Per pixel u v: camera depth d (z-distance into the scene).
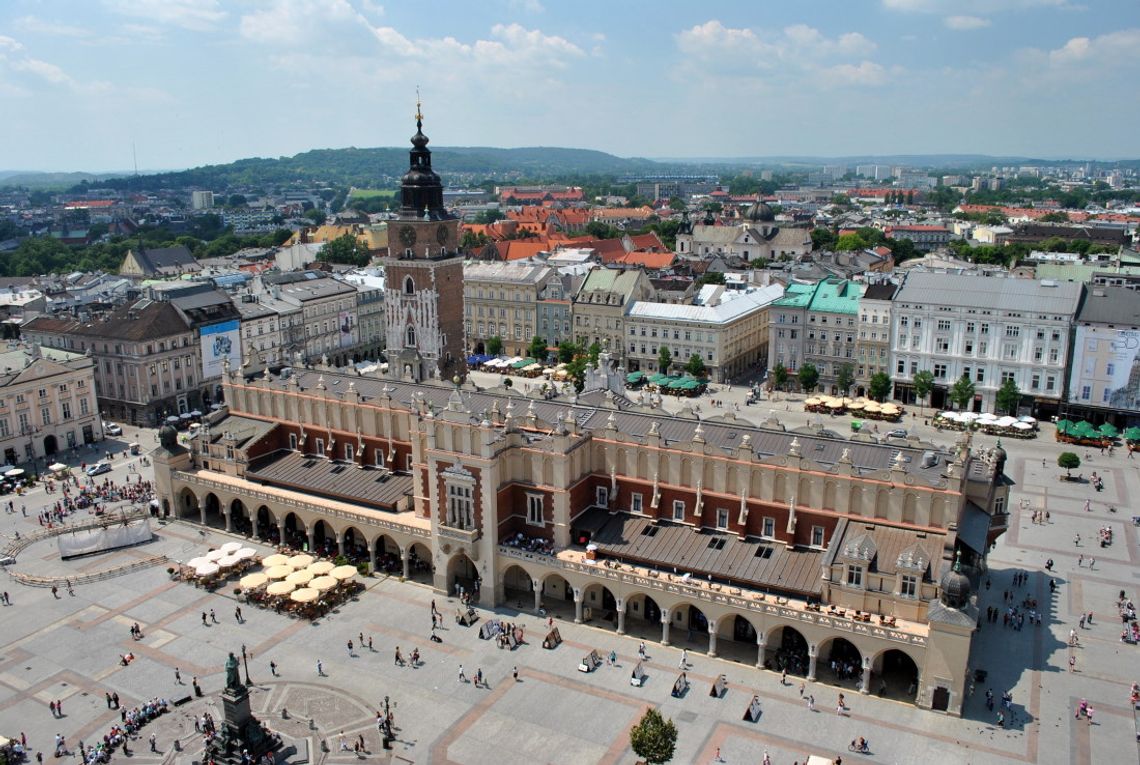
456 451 106.25
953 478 90.31
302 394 133.62
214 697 90.12
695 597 95.38
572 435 107.56
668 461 105.50
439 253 182.38
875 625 86.56
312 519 121.69
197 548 125.94
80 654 98.50
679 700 88.56
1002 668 92.69
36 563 121.00
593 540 105.00
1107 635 99.12
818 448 102.75
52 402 167.88
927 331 193.38
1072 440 170.12
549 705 88.06
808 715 85.69
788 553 98.44
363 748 81.19
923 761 78.44
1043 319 179.50
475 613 106.31
